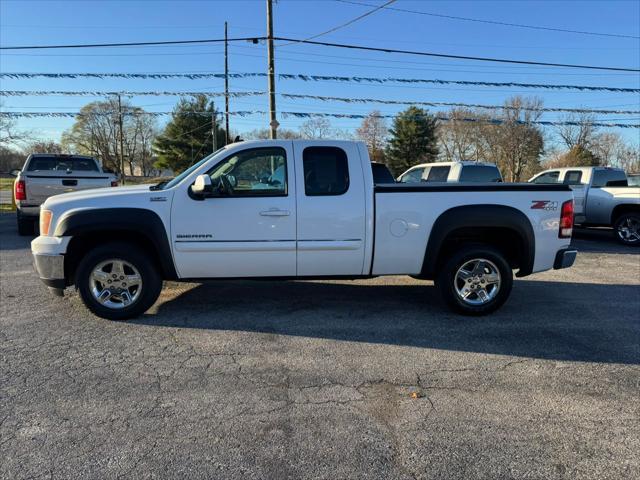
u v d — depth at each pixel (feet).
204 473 8.16
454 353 13.51
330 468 8.32
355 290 20.44
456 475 8.16
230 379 11.74
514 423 9.84
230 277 16.10
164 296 19.13
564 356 13.41
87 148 232.94
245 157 15.93
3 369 12.19
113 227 15.28
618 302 19.16
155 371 12.16
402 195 16.07
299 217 15.83
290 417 9.98
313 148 16.06
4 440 9.06
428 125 172.86
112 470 8.21
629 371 12.45
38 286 20.53
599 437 9.36
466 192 16.25
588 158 186.70
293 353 13.42
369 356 13.24
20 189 33.45
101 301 15.83
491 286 16.85
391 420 9.90
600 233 42.75
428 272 16.51
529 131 177.06
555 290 21.18
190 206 15.53
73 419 9.82
